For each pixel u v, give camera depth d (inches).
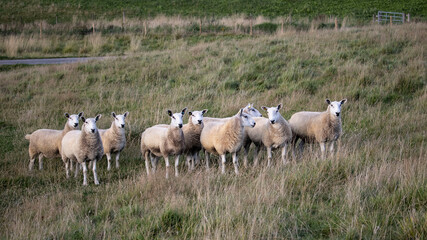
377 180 328.5
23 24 1691.7
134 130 572.4
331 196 329.4
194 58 946.7
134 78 848.9
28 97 763.4
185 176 393.7
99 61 994.1
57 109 692.7
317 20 1627.7
